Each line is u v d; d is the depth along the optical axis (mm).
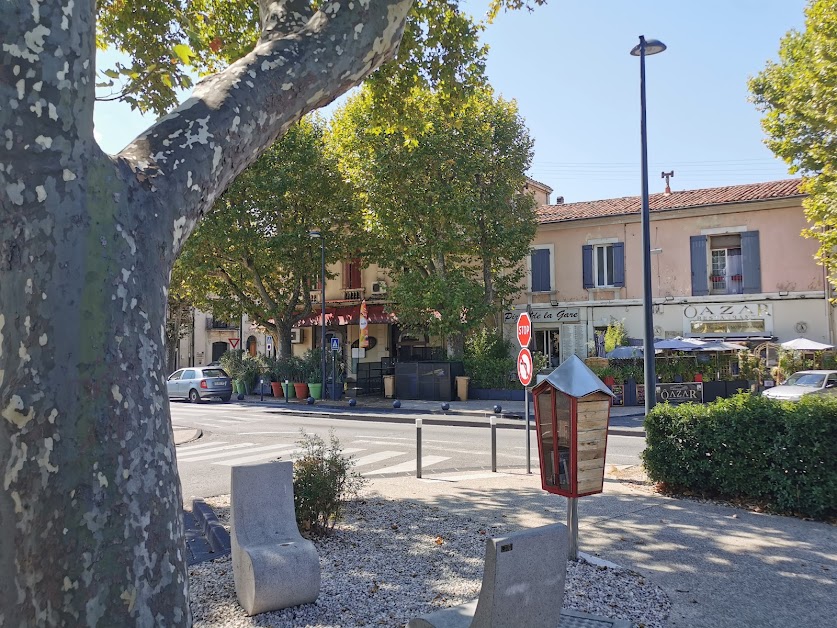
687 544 5934
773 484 7113
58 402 1829
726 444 7555
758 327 25703
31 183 1897
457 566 5332
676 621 4215
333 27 3205
